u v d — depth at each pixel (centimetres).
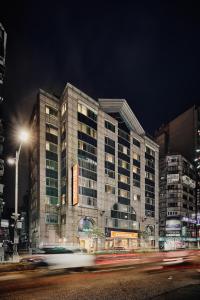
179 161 10106
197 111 11769
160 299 906
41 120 6066
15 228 2875
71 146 5850
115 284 1223
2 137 6469
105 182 6500
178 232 9544
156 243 8038
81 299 916
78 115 6112
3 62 6362
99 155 6456
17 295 982
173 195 9912
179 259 2459
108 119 6906
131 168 7450
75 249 2148
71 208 5584
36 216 6088
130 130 7650
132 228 7131
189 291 1056
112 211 6569
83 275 1540
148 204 7938
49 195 5878
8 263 2336
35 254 2053
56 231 5788
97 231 5828
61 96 6369
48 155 6038
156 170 8581
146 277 1465
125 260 2334
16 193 2981
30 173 7600
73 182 5562
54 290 1077
